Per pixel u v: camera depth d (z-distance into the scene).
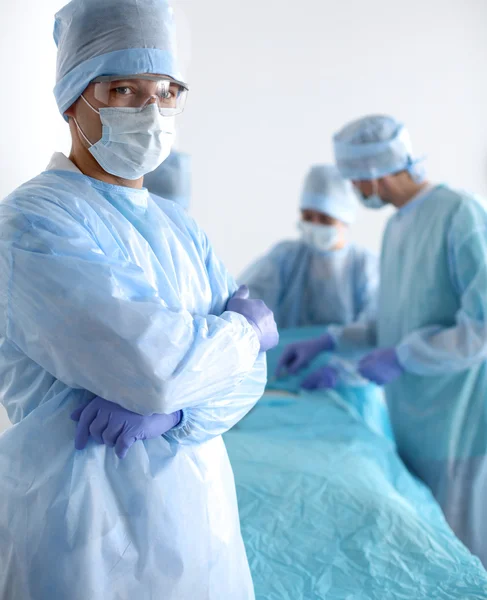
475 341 2.11
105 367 0.95
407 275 2.32
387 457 2.11
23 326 0.98
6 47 1.85
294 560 1.51
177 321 0.97
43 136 2.08
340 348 2.75
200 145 3.58
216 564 1.11
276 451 1.96
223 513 1.14
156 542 1.04
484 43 3.58
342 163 2.38
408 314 2.32
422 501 1.94
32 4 1.97
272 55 3.55
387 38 3.57
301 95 3.59
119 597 1.03
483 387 2.22
